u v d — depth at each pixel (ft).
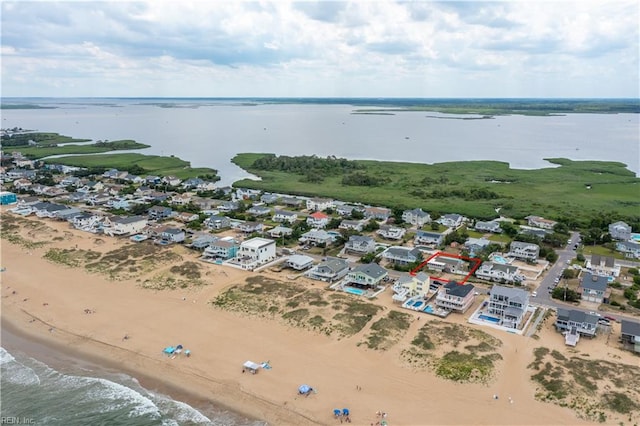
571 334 276.21
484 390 229.45
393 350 263.90
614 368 240.32
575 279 375.66
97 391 236.02
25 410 221.66
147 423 212.23
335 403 223.51
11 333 292.40
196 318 307.99
